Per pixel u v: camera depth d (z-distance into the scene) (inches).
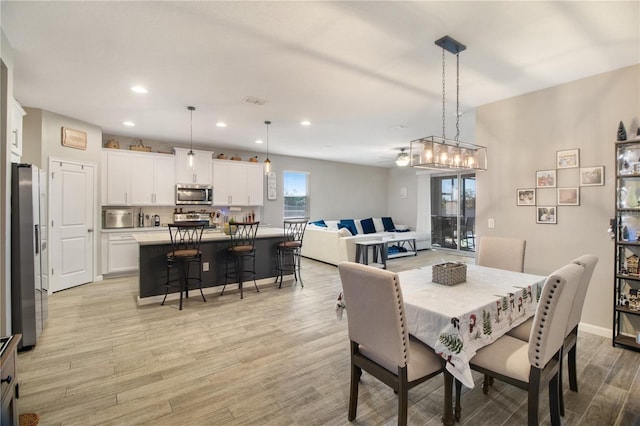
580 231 125.6
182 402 82.2
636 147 111.6
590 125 122.6
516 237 143.5
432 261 276.8
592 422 74.4
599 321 121.6
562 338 69.6
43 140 167.2
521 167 141.9
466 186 321.1
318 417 77.0
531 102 138.7
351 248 243.6
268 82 129.9
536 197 137.3
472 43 98.3
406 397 64.7
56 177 175.3
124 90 138.5
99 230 204.2
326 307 156.6
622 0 77.0
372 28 90.4
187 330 127.9
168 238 163.8
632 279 109.7
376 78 125.3
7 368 54.9
